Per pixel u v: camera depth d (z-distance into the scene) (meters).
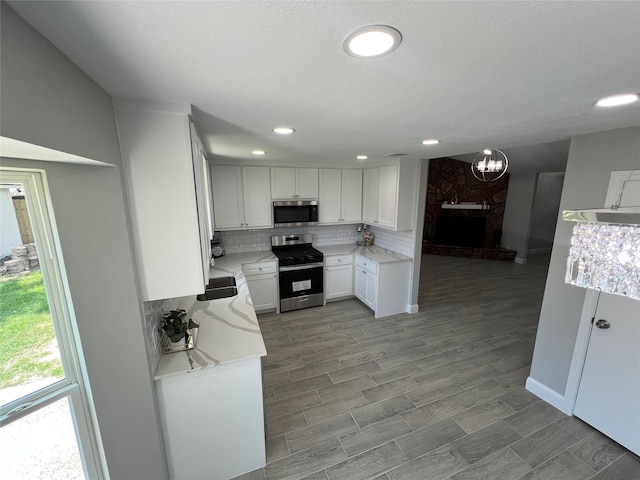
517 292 5.21
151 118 1.30
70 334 1.18
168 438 1.69
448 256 8.15
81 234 1.15
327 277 4.48
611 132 1.94
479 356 3.20
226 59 0.90
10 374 1.04
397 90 1.18
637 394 1.96
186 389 1.67
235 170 3.87
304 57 0.89
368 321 4.02
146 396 1.46
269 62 0.92
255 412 1.84
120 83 1.07
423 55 0.87
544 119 1.66
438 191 8.45
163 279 1.44
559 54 0.87
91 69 0.95
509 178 7.60
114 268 1.27
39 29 0.71
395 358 3.16
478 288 5.43
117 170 1.25
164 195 1.37
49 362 1.14
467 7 0.63
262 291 4.12
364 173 4.57
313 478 1.86
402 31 0.74
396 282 4.14
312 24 0.70
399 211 3.91
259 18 0.67
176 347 1.79
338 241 5.02
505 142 2.42
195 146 1.54
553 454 2.02
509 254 7.50
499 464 1.95
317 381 2.79
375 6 0.63
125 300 1.32
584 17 0.67
